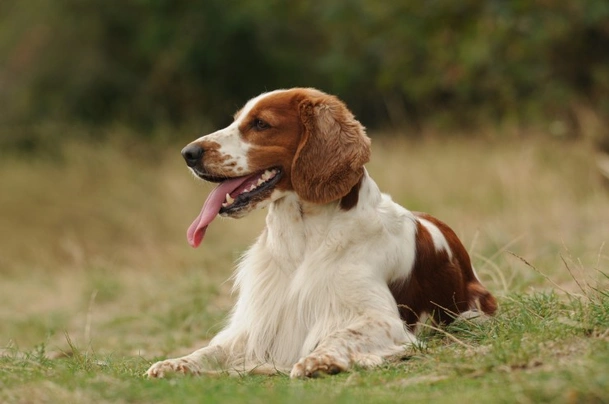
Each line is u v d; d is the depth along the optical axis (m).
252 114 6.90
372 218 6.83
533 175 15.52
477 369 5.53
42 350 7.32
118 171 17.97
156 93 24.84
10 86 25.30
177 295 11.34
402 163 16.98
